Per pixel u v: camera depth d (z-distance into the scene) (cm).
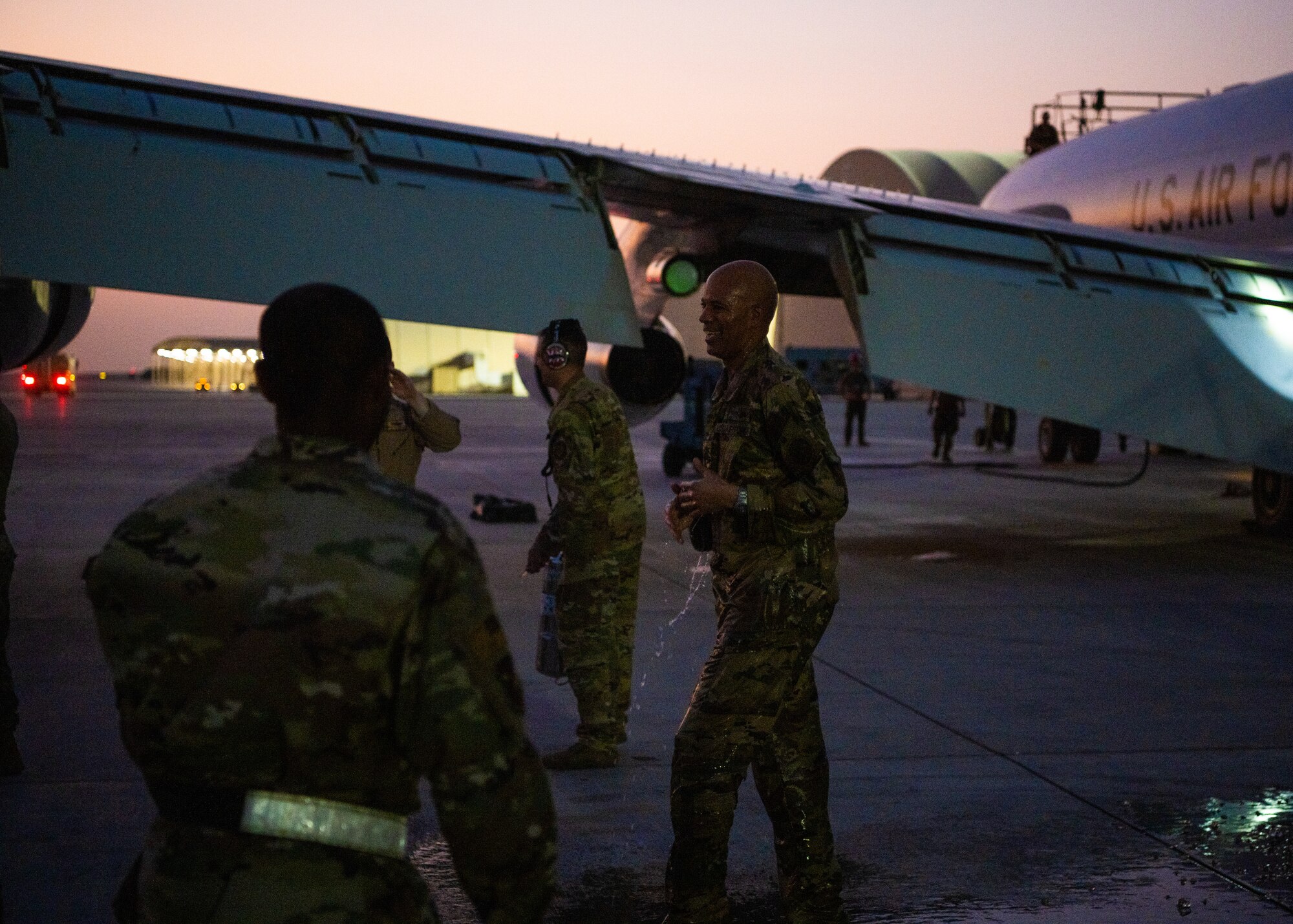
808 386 338
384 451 523
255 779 165
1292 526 1259
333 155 784
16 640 737
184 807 167
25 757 511
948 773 514
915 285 971
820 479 332
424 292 752
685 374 1216
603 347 1198
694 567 1069
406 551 165
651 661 716
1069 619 852
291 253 714
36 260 651
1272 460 1016
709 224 1048
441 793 166
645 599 918
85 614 814
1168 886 399
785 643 334
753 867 416
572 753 516
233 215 715
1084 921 372
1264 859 421
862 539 1259
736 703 333
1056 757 537
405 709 166
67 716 573
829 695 643
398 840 172
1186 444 997
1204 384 1009
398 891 170
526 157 855
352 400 181
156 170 708
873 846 432
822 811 355
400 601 163
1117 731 577
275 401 180
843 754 539
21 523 1267
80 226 670
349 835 167
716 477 335
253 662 163
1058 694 647
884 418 3988
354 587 163
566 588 516
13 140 685
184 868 165
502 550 1137
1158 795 487
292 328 178
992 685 665
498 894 170
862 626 827
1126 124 1953
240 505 170
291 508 169
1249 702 632
